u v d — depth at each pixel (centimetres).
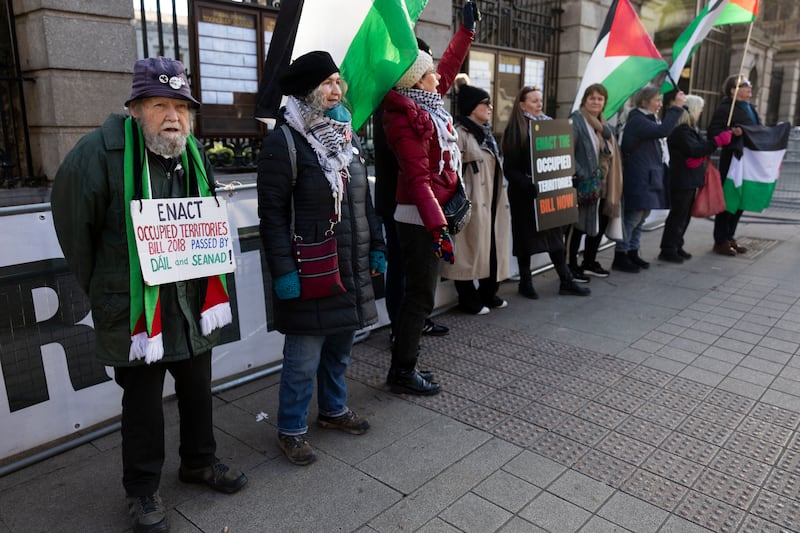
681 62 642
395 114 297
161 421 232
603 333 441
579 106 594
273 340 379
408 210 318
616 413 322
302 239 259
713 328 450
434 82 314
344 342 292
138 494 229
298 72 253
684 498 250
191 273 230
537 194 478
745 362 388
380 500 249
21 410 275
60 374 287
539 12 888
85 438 296
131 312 215
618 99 596
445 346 419
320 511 243
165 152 217
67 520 239
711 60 1342
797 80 2006
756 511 242
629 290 550
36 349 277
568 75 907
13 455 275
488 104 438
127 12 482
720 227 683
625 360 392
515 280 582
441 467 273
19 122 500
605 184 556
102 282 215
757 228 840
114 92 486
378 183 386
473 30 353
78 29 460
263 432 306
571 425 310
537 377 368
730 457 280
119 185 212
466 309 487
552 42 910
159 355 218
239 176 557
